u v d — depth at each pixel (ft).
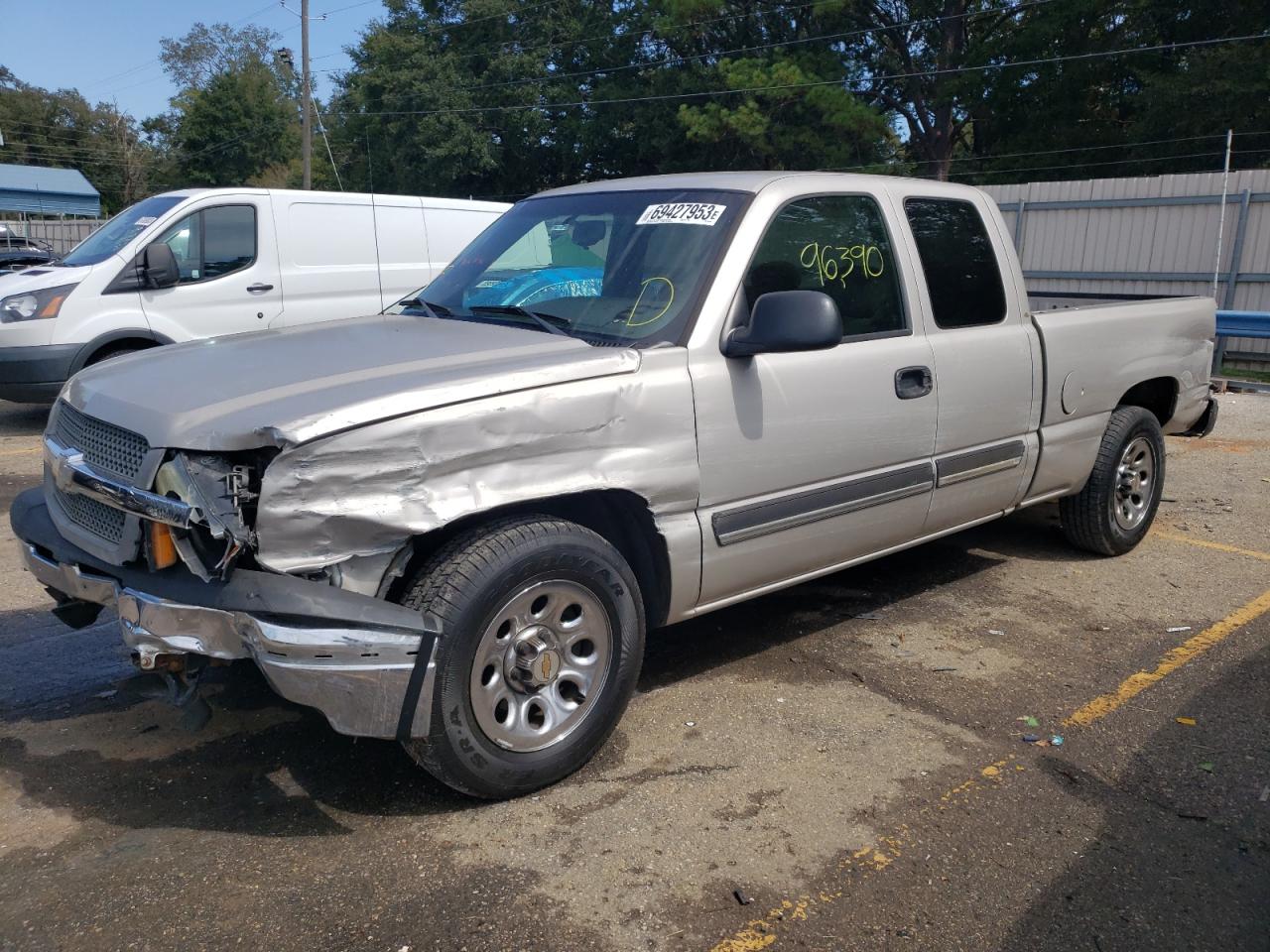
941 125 107.55
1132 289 48.98
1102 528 18.33
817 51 102.73
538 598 10.46
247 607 8.98
